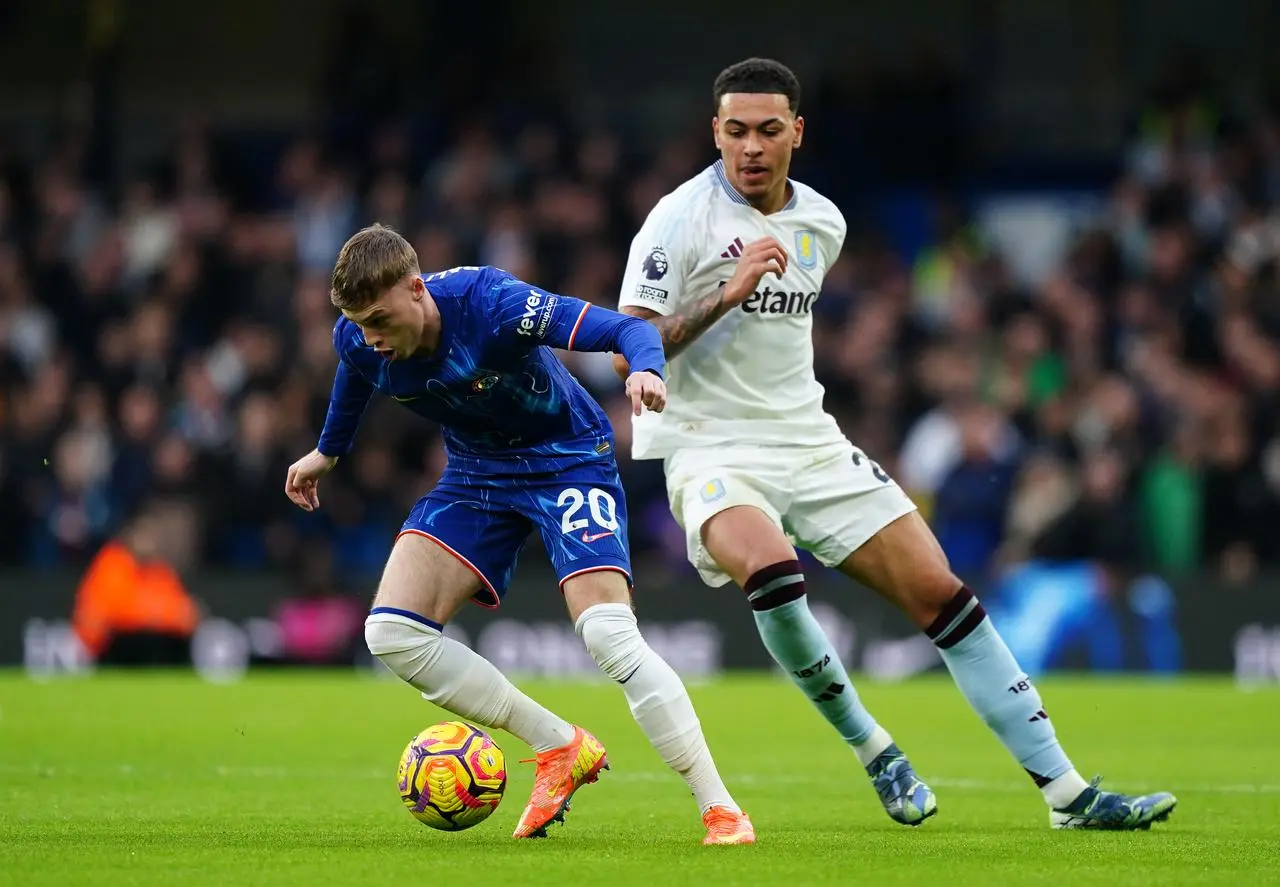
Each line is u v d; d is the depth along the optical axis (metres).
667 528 53.16
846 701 21.33
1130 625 49.12
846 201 68.62
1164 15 74.19
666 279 21.92
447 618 20.09
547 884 16.08
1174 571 49.47
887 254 62.81
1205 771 28.42
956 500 51.03
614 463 20.59
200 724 34.78
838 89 69.69
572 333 19.05
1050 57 75.12
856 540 21.84
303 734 33.12
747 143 21.61
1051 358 57.25
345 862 17.48
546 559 53.03
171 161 71.94
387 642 19.66
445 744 19.73
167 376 61.03
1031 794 25.33
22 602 52.12
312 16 79.31
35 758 28.84
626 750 30.88
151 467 56.34
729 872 16.89
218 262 65.69
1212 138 65.38
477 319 19.25
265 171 76.25
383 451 54.91
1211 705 40.06
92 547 56.03
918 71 69.25
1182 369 55.94
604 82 77.69
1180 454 51.50
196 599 51.84
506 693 19.97
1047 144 74.38
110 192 72.31
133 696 40.78
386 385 20.05
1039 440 52.81
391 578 19.95
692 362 22.23
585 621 19.36
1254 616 48.59
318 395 56.62
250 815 21.81
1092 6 74.62
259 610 51.56
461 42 75.25
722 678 49.59
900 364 57.03
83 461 56.72
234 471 54.81
